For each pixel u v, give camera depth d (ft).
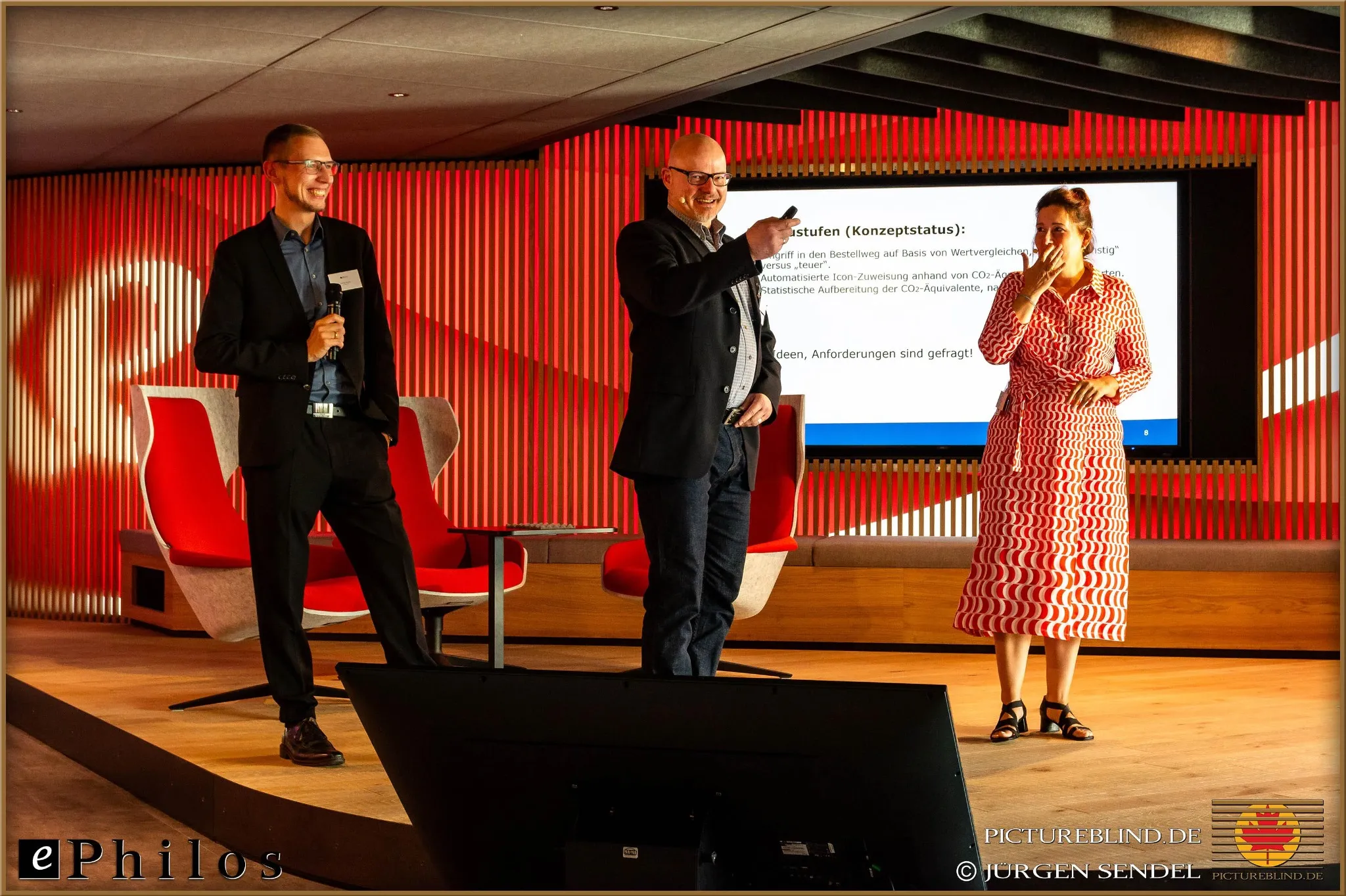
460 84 19.39
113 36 16.76
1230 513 21.74
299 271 11.69
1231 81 19.75
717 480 10.52
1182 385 21.67
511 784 4.02
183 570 13.88
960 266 22.12
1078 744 11.84
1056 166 21.95
